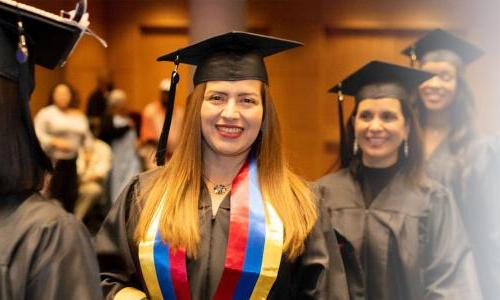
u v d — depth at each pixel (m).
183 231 2.65
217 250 2.69
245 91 2.74
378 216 3.44
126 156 7.00
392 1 9.72
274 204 2.74
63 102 6.42
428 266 3.36
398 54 9.77
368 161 3.57
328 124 9.80
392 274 3.36
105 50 10.20
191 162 2.78
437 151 4.16
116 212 2.83
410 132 3.55
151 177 2.88
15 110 1.98
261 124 2.82
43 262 1.90
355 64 9.80
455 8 9.59
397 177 3.54
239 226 2.69
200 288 2.65
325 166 9.77
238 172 2.82
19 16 2.06
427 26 9.70
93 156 6.47
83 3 2.22
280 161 2.83
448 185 4.04
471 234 3.98
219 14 6.64
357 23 9.75
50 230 1.93
